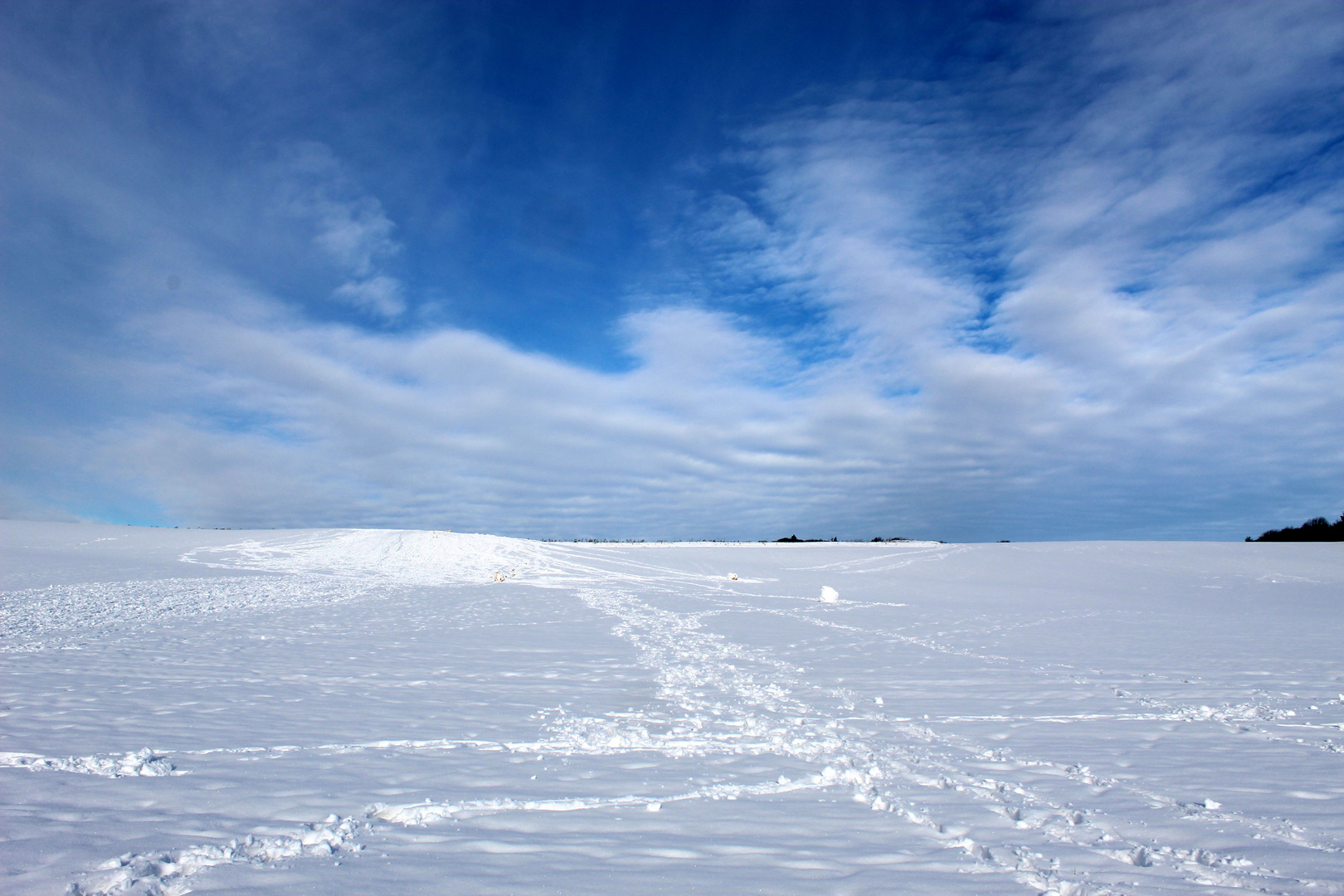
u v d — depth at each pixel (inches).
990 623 818.2
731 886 143.4
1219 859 163.5
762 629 730.2
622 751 266.4
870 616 880.3
